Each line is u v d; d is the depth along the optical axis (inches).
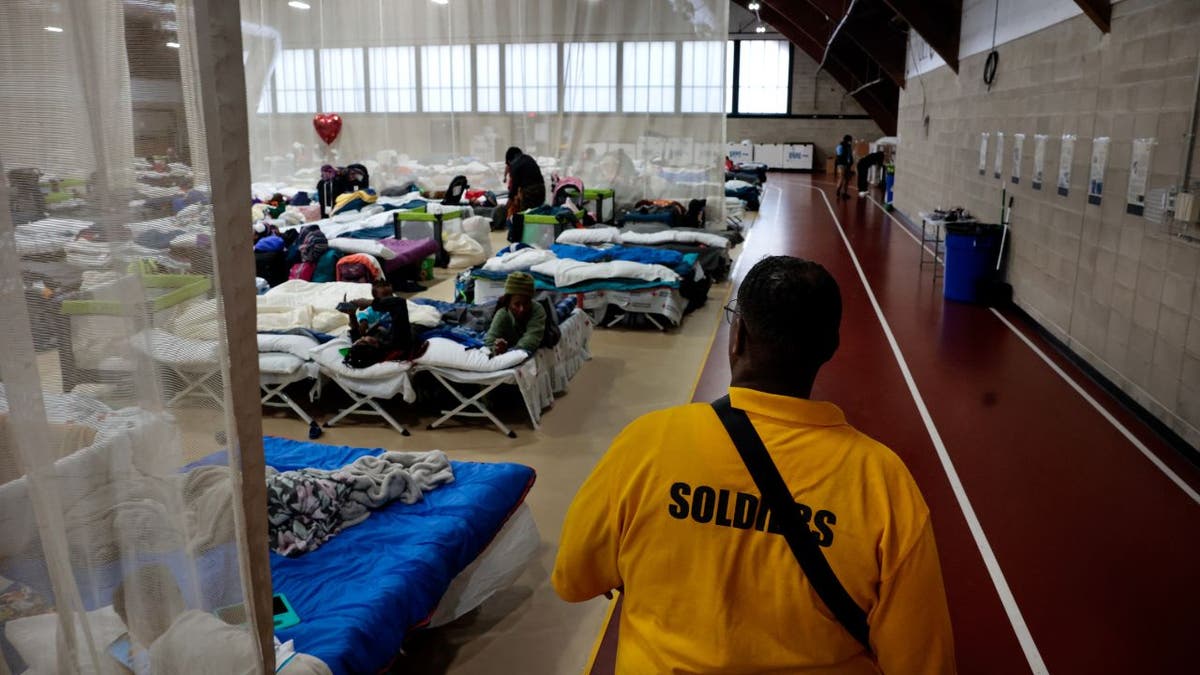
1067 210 283.1
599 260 334.0
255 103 589.3
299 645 98.3
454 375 205.3
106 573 59.8
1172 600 138.9
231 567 58.5
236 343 55.0
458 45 568.4
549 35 538.3
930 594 51.1
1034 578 146.1
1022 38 343.9
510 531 141.3
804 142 1175.6
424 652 124.4
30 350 56.5
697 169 508.4
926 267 442.9
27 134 54.4
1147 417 217.2
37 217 55.1
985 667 123.1
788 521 52.5
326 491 125.1
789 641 52.7
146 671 61.1
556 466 189.2
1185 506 171.6
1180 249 200.2
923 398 239.6
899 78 679.1
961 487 181.9
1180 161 202.4
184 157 53.0
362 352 204.7
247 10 572.1
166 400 56.8
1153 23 219.5
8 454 58.6
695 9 493.7
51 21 52.9
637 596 56.2
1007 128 364.5
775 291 55.9
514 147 507.2
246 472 57.1
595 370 260.8
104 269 55.4
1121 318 235.5
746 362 58.5
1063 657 125.3
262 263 340.8
